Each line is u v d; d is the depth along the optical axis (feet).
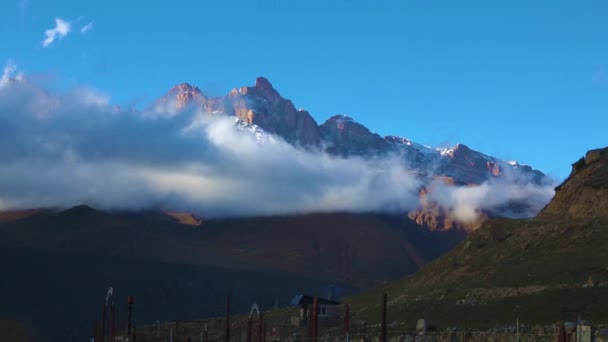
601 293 342.03
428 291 454.40
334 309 433.48
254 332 441.27
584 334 252.83
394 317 407.44
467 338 311.06
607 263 382.42
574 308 334.03
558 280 382.42
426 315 391.04
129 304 357.20
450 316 378.12
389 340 340.18
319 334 390.42
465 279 453.58
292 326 426.10
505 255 462.19
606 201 470.80
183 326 499.51
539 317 337.11
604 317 315.37
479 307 376.27
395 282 526.16
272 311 494.18
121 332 515.09
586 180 500.74
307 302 430.20
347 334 294.25
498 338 296.10
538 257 436.35
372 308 449.48
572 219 472.85
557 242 445.78
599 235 428.56
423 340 327.88
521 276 412.57
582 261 402.11
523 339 281.54
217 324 493.77
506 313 354.74
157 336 474.49
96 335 480.64
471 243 501.97
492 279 429.38
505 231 491.31
